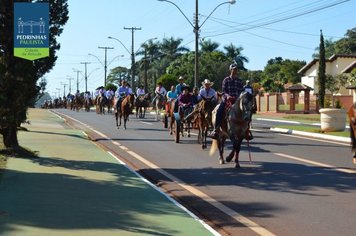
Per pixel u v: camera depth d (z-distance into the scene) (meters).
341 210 9.25
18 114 14.34
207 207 9.59
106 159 14.79
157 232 7.52
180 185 11.67
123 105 27.36
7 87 14.00
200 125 18.41
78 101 59.56
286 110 60.69
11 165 12.82
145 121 35.19
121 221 8.04
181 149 18.28
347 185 11.53
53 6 14.55
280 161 15.34
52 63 14.86
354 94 55.91
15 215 8.12
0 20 14.07
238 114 13.80
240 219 8.73
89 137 22.23
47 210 8.54
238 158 15.62
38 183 10.74
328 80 59.22
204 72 81.88
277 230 8.05
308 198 10.25
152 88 99.38
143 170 13.67
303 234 7.81
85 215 8.32
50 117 37.25
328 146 19.83
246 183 11.84
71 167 13.04
